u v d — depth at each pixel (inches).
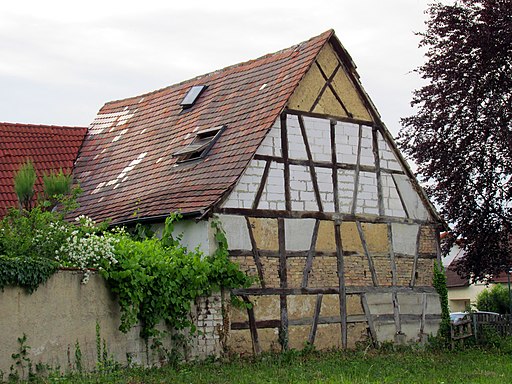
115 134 1038.4
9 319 529.3
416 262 900.0
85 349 587.5
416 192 914.1
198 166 821.2
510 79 1021.8
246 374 631.2
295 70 840.3
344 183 848.9
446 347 896.3
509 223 1047.0
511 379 623.8
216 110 903.7
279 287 776.9
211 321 713.0
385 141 893.2
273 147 796.6
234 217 755.4
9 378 523.2
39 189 956.6
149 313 650.8
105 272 607.2
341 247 834.2
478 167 1041.5
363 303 841.5
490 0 1011.9
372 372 659.4
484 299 1610.5
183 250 714.2
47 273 555.5
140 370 616.7
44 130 1056.2
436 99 1047.0
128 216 800.3
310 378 620.1
